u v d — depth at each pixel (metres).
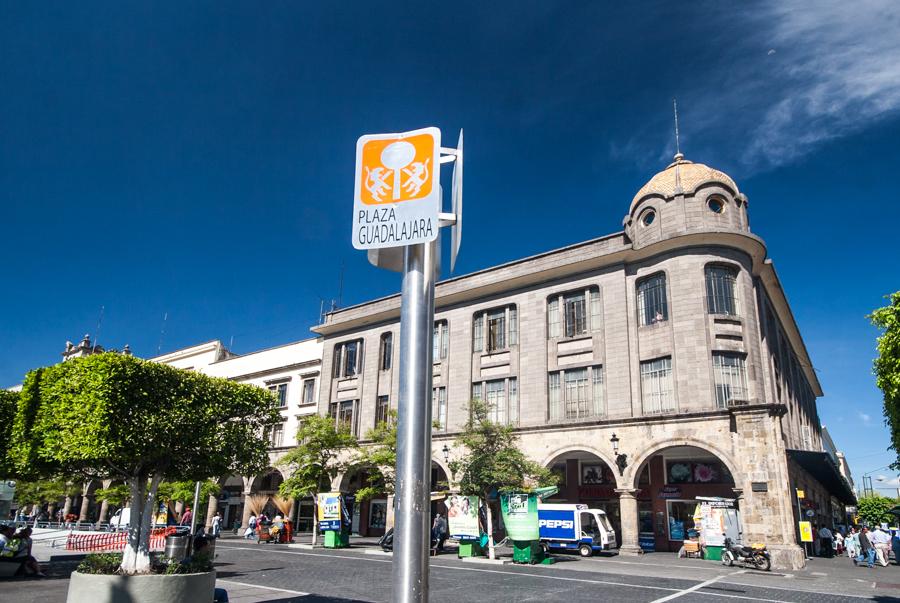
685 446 26.05
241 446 13.48
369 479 29.31
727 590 15.63
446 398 34.72
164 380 12.17
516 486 23.41
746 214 30.45
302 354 44.16
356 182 3.89
